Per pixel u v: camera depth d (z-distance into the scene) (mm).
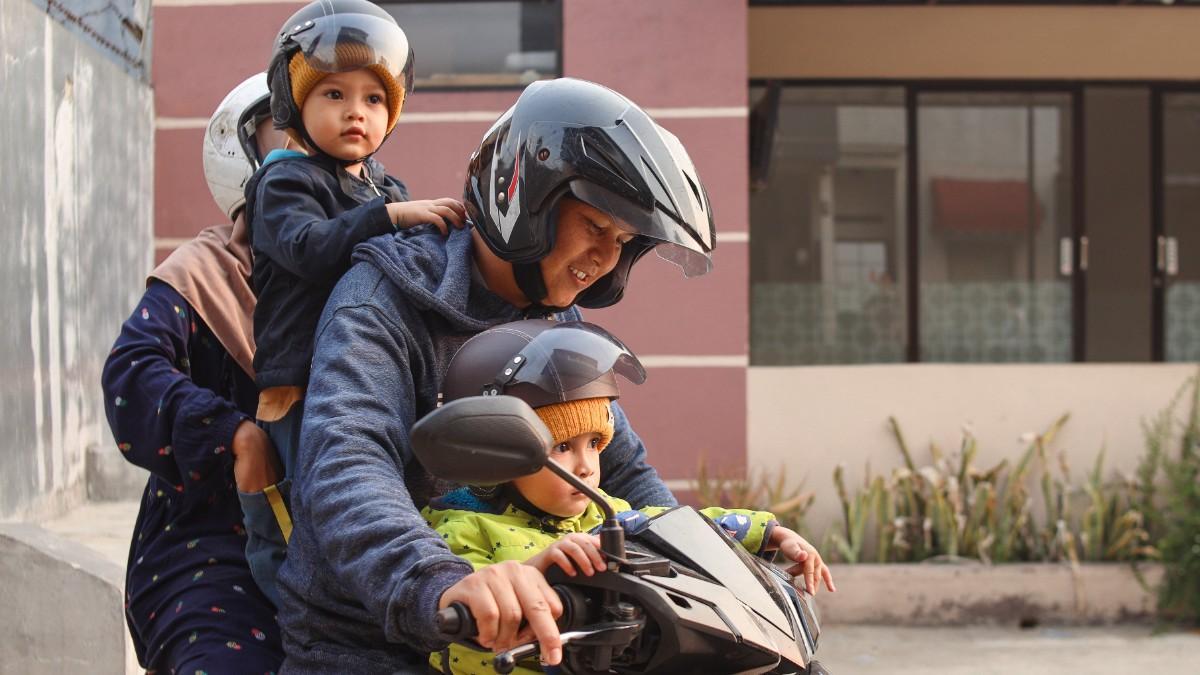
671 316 7469
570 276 2264
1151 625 6793
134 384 2508
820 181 9359
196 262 2734
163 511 2656
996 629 6750
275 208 2439
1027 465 7242
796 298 9367
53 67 5992
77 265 6234
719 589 1790
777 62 9234
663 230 2086
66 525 5574
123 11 7105
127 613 2637
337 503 1887
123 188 6973
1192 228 9453
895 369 7395
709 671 1749
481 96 7566
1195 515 6715
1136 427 7336
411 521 1845
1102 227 9445
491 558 2020
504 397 1699
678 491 7430
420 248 2262
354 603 2078
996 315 9422
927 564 6941
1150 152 9438
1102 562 6945
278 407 2359
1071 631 6711
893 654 6242
